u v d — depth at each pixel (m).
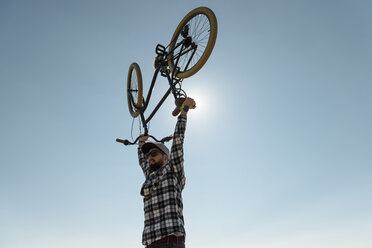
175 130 3.00
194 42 4.93
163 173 2.81
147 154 3.10
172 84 4.98
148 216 2.70
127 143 4.39
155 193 2.76
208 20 4.75
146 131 5.09
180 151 2.90
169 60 5.24
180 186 2.89
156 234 2.55
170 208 2.63
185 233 2.68
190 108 3.21
